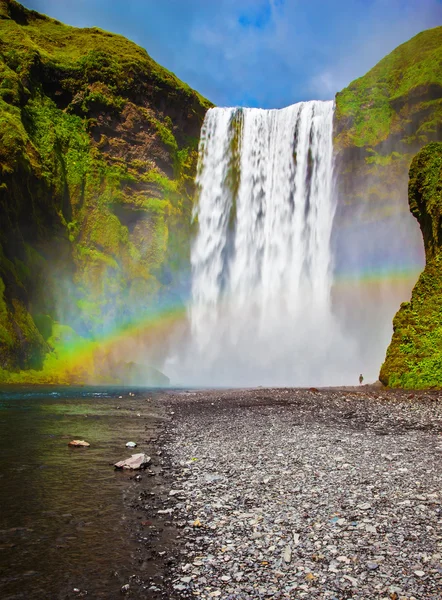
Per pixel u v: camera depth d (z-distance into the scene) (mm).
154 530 7527
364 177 58625
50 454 12656
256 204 65812
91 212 57656
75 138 58594
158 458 12273
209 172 69125
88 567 6336
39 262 49344
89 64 60844
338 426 16359
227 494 9203
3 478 10266
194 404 24812
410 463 11172
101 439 14875
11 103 52031
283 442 13836
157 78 64688
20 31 60781
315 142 62875
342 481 9828
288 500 8773
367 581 5812
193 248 68062
